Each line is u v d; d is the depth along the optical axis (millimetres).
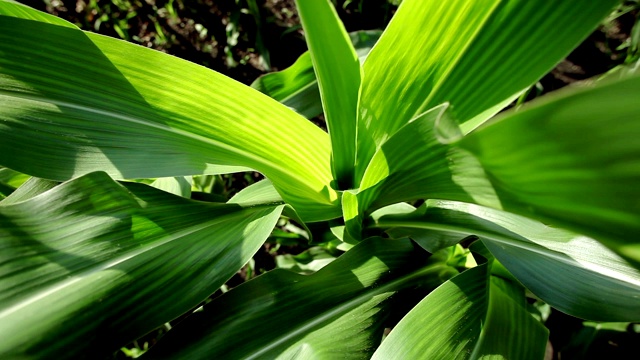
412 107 251
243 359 218
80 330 189
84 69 246
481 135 117
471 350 225
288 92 454
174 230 236
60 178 244
